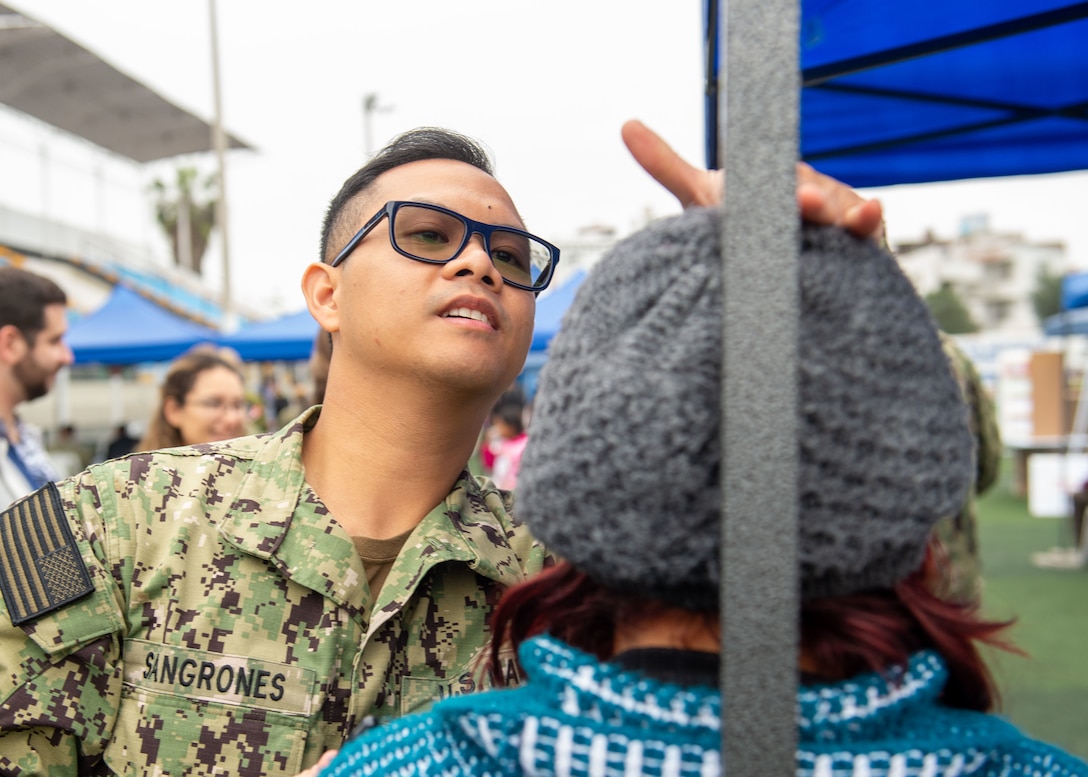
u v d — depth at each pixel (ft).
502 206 4.01
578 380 1.92
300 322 24.85
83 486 3.72
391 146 4.17
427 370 3.66
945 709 2.16
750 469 1.61
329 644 3.58
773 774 1.61
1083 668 14.12
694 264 1.87
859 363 1.79
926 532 1.90
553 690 2.00
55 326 8.35
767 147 1.62
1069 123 9.75
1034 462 31.24
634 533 1.82
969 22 7.52
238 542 3.62
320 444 4.08
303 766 3.45
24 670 3.39
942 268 165.89
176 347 24.53
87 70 57.93
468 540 3.91
